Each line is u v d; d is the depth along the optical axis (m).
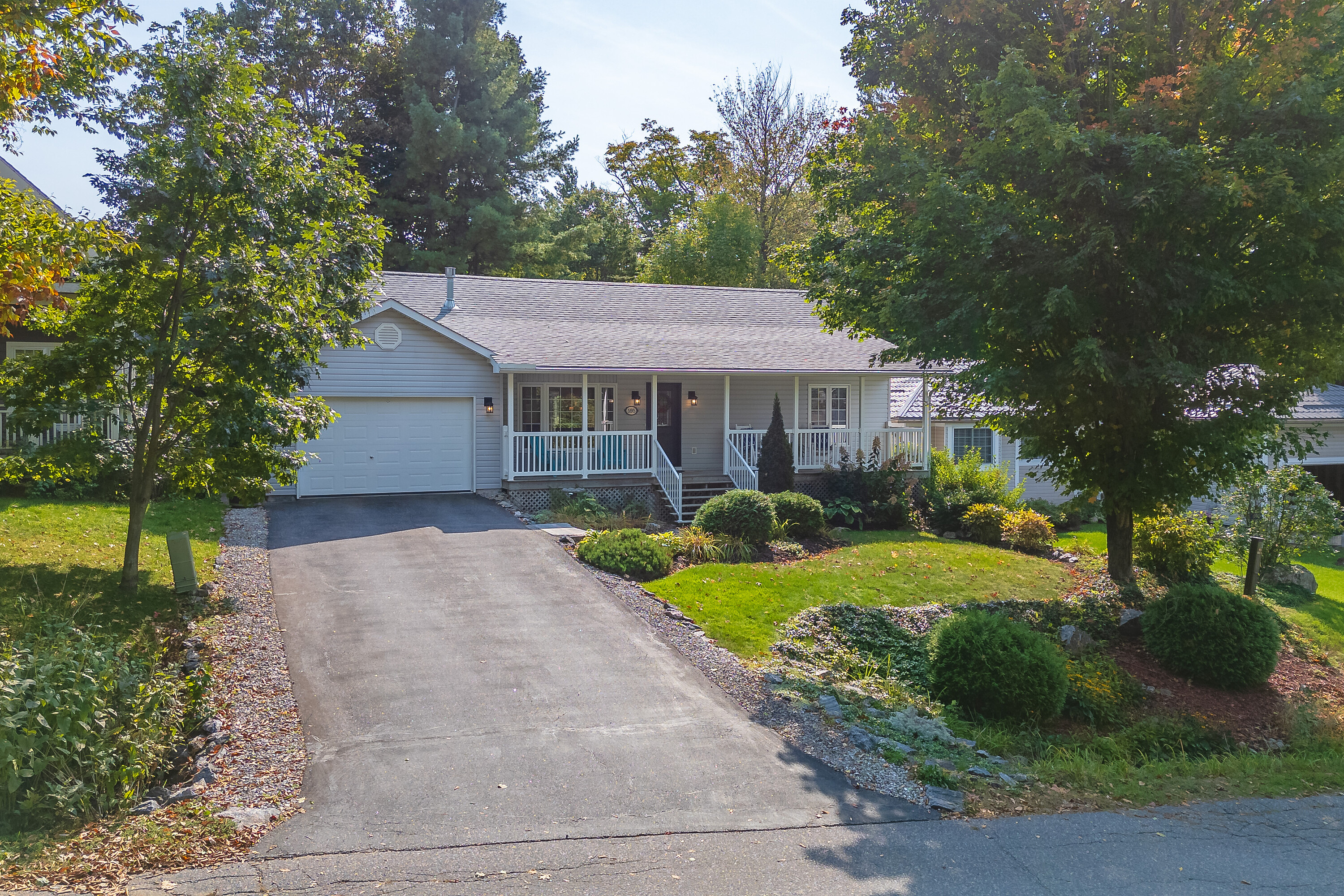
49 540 13.02
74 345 11.06
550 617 11.62
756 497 16.53
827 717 8.86
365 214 12.88
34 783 6.26
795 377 22.86
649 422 23.33
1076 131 12.00
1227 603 12.45
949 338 13.38
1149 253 12.28
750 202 44.69
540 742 7.87
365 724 8.12
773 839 6.19
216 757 7.28
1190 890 5.61
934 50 14.52
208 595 11.65
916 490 22.20
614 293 26.27
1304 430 14.03
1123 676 11.95
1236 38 13.51
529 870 5.61
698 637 11.22
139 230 10.70
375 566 13.75
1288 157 11.30
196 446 11.55
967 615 10.92
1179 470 13.94
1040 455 15.20
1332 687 13.03
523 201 41.94
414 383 20.27
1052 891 5.54
